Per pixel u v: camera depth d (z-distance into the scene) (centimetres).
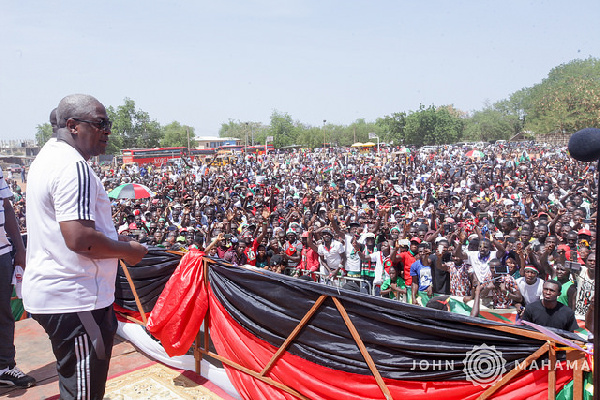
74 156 213
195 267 385
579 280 626
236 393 360
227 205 1784
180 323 377
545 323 451
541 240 975
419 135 7650
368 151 6419
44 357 425
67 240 203
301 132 8631
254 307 343
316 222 1161
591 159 166
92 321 224
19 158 6178
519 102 7612
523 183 2022
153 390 369
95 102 224
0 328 352
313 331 312
